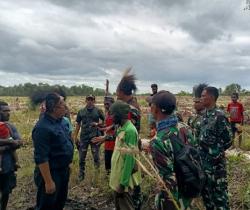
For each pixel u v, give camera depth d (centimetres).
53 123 258
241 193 340
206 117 268
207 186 266
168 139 191
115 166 277
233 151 587
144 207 331
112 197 363
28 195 394
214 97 266
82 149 429
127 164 272
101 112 441
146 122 846
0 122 317
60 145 259
